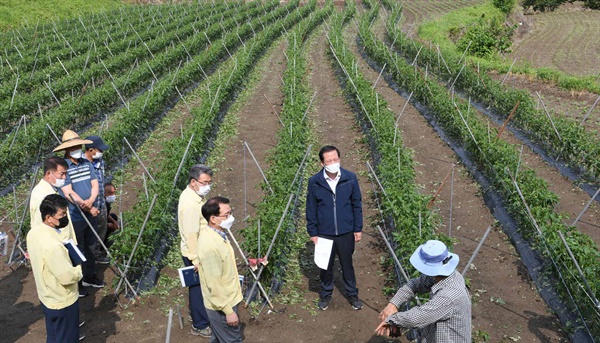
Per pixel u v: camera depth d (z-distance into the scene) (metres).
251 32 39.75
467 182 14.16
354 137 17.92
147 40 36.41
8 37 36.50
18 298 9.25
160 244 10.81
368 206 12.88
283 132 15.72
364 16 43.59
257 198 13.42
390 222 11.55
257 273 8.91
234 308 6.62
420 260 5.39
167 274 10.04
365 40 32.78
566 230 9.29
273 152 15.35
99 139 9.36
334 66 27.98
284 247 9.99
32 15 45.34
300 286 9.54
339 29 37.56
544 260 9.70
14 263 10.24
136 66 28.61
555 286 9.00
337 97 22.86
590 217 11.96
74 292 7.04
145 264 9.95
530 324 8.41
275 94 23.69
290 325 8.42
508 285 9.52
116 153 15.92
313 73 27.62
